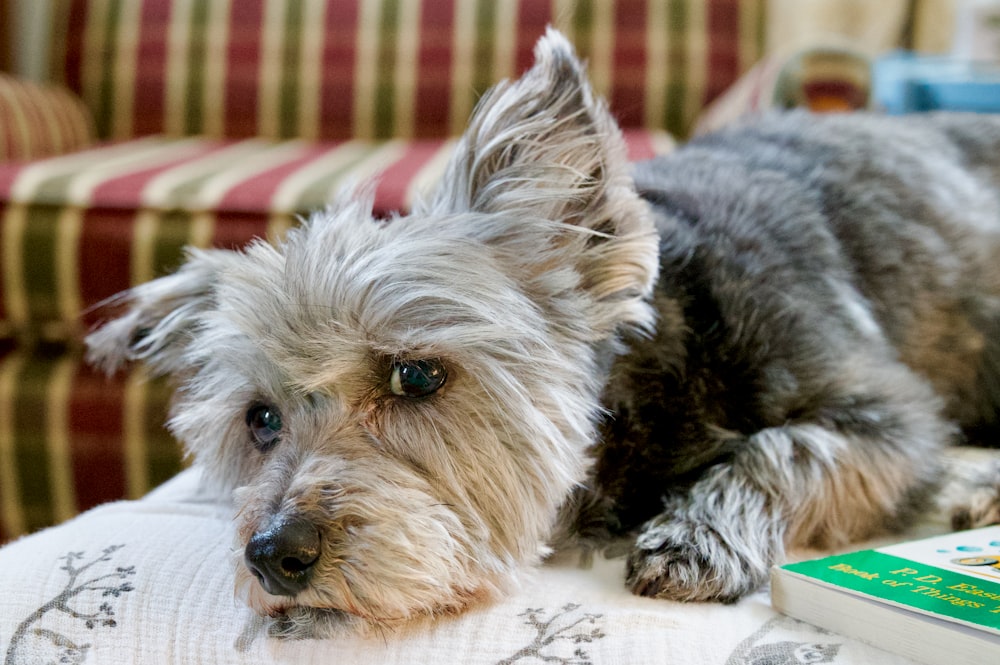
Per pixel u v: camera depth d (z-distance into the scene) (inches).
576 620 41.0
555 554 50.6
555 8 121.2
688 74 120.6
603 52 121.3
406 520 41.7
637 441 51.8
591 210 48.4
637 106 121.3
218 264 55.8
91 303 87.1
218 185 87.5
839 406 50.9
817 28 121.6
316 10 125.4
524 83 48.5
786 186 60.2
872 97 88.9
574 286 47.9
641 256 48.1
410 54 123.3
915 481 50.9
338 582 39.9
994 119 75.4
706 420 51.8
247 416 50.7
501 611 42.7
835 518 48.9
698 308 52.9
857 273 58.6
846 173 62.9
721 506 47.5
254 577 40.8
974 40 116.7
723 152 66.9
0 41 144.6
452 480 44.1
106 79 128.6
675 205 57.8
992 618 34.7
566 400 46.4
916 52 124.6
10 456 91.0
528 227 47.6
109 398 88.5
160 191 86.4
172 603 42.8
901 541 50.4
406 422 44.4
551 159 47.6
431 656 39.3
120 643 40.9
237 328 46.3
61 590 43.3
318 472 42.6
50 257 86.1
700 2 121.3
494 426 45.1
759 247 54.6
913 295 60.7
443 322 44.3
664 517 48.5
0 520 92.7
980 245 64.8
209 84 126.3
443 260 45.0
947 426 57.7
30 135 109.7
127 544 47.5
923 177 65.1
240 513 43.8
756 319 51.6
